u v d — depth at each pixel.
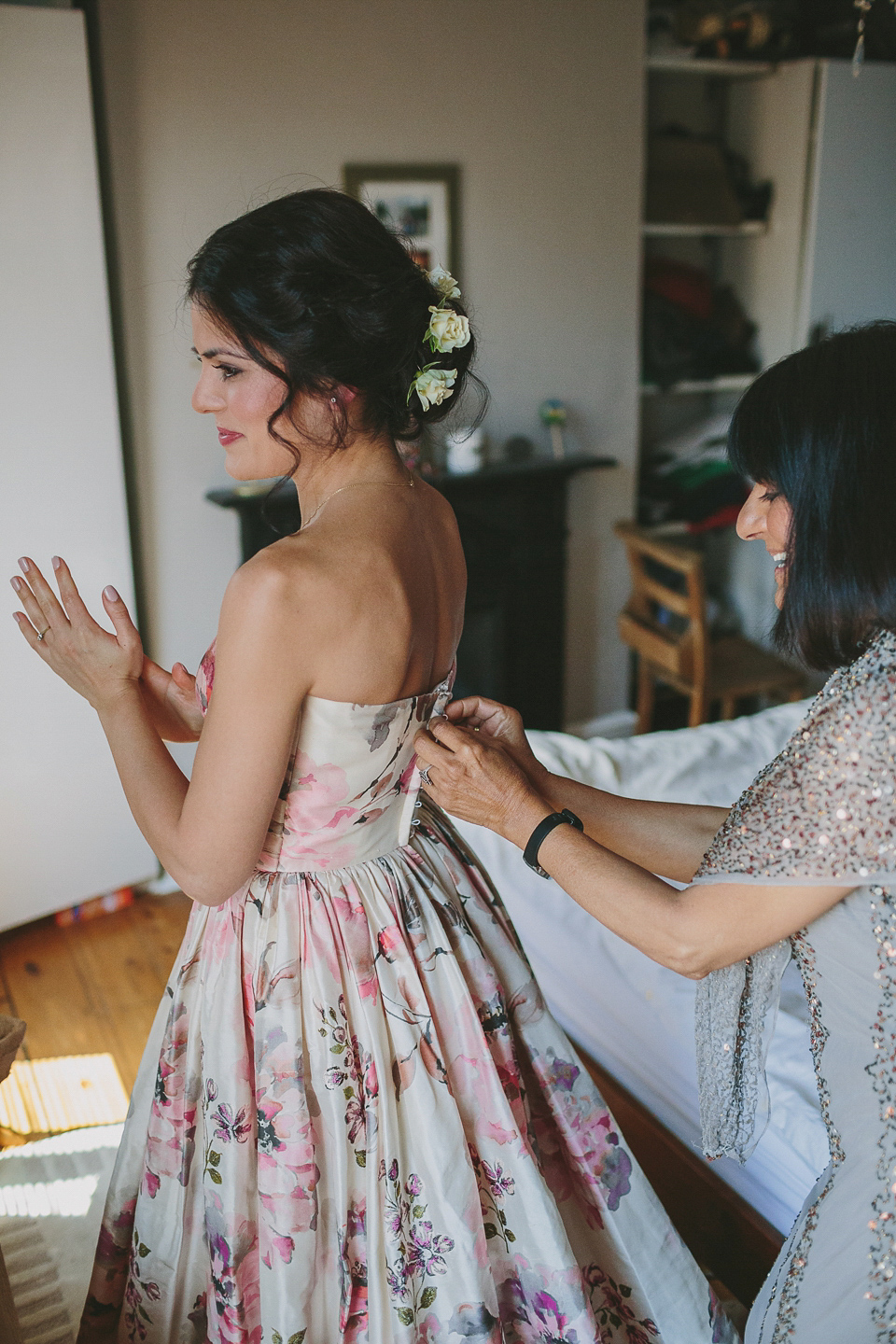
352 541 0.99
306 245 0.93
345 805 1.08
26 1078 2.16
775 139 3.60
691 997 1.55
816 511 0.86
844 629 0.88
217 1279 1.13
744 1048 1.09
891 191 3.57
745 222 3.68
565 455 3.50
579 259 3.35
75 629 1.09
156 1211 1.19
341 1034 1.08
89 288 2.42
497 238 3.20
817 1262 0.94
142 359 2.72
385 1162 1.10
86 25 2.53
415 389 1.05
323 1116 1.09
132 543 2.84
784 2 3.63
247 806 0.98
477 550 3.28
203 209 2.72
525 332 3.33
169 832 1.04
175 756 3.02
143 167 2.62
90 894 2.77
